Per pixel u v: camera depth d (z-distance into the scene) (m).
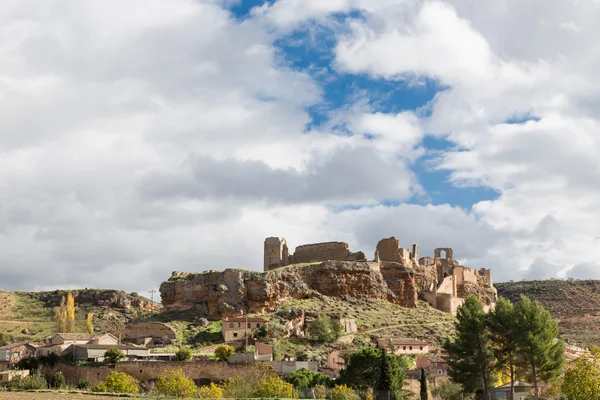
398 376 139.38
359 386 139.25
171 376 133.50
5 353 168.25
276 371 151.00
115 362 158.88
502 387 135.00
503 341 131.38
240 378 131.38
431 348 189.88
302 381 142.12
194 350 174.38
